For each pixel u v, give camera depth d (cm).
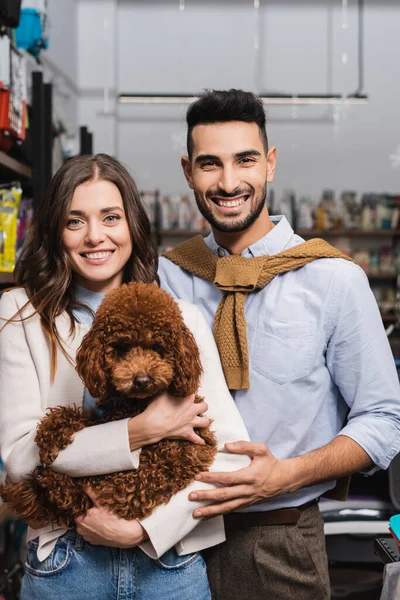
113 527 133
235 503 141
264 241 168
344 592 213
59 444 134
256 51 745
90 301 162
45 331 153
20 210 260
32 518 140
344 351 159
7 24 238
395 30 748
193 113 162
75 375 151
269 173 177
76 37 744
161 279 180
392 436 157
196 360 134
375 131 744
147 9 760
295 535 158
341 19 747
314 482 151
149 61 761
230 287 163
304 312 160
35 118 277
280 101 670
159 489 134
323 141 744
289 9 750
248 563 157
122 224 158
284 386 159
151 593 142
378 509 218
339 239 698
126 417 140
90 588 142
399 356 272
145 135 759
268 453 144
